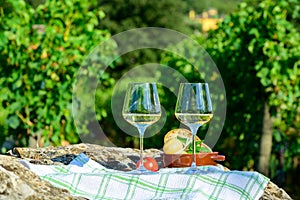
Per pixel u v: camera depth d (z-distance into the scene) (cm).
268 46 619
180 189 219
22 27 584
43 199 190
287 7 673
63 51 587
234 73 649
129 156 283
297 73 629
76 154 283
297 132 665
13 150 286
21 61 581
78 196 202
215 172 232
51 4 602
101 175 221
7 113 580
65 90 585
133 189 219
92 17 616
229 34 654
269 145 645
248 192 221
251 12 645
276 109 644
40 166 234
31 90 583
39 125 585
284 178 677
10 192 185
